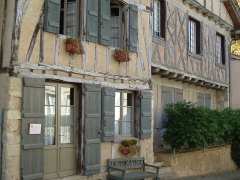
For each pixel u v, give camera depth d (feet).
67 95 31.71
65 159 31.22
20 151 27.20
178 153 42.27
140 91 38.04
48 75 29.17
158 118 45.42
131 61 37.27
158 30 44.27
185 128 42.78
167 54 44.60
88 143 32.07
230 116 52.70
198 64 52.49
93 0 33.30
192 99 54.95
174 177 40.45
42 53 28.94
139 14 38.65
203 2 54.44
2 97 26.99
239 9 63.46
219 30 60.75
